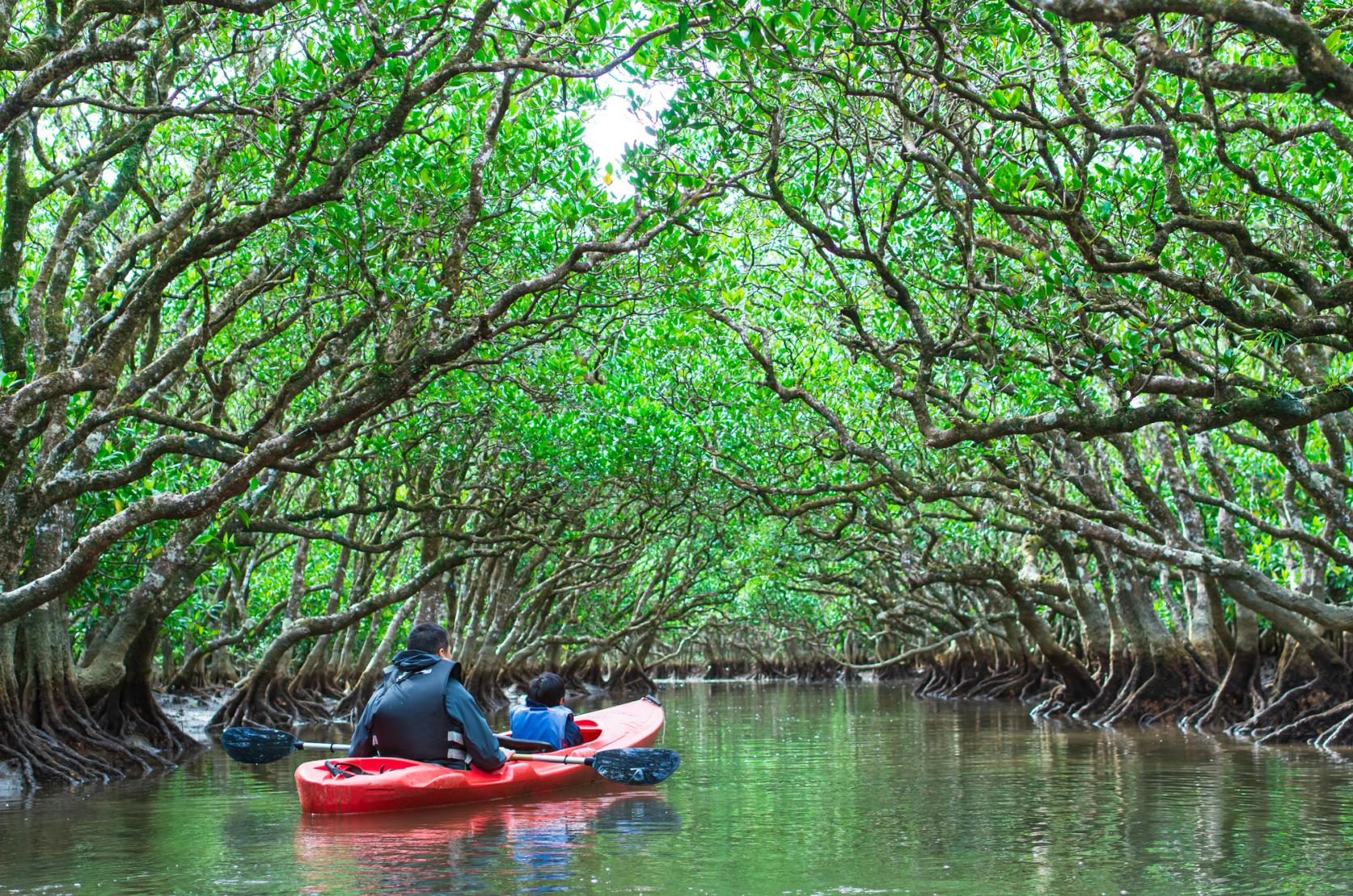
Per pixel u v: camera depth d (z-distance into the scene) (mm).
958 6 9586
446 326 10703
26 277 15695
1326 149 12172
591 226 13195
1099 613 23953
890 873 6828
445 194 11828
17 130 11453
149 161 13000
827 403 19688
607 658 51844
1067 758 14344
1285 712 16625
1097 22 6406
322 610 30734
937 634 43875
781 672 66125
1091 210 11758
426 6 10945
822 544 35844
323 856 7488
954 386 16750
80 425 10016
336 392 11836
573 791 10703
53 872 7117
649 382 20125
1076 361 10852
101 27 11766
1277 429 13594
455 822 8906
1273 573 21312
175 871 7082
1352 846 7652
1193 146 12805
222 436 10242
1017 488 17047
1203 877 6633
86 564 9195
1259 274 11695
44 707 13109
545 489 23250
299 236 10703
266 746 10922
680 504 23875
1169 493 22641
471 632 29422
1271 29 6160
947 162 10922
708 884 6566
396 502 18109
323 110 9758
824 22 8992
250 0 9148
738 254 15531
